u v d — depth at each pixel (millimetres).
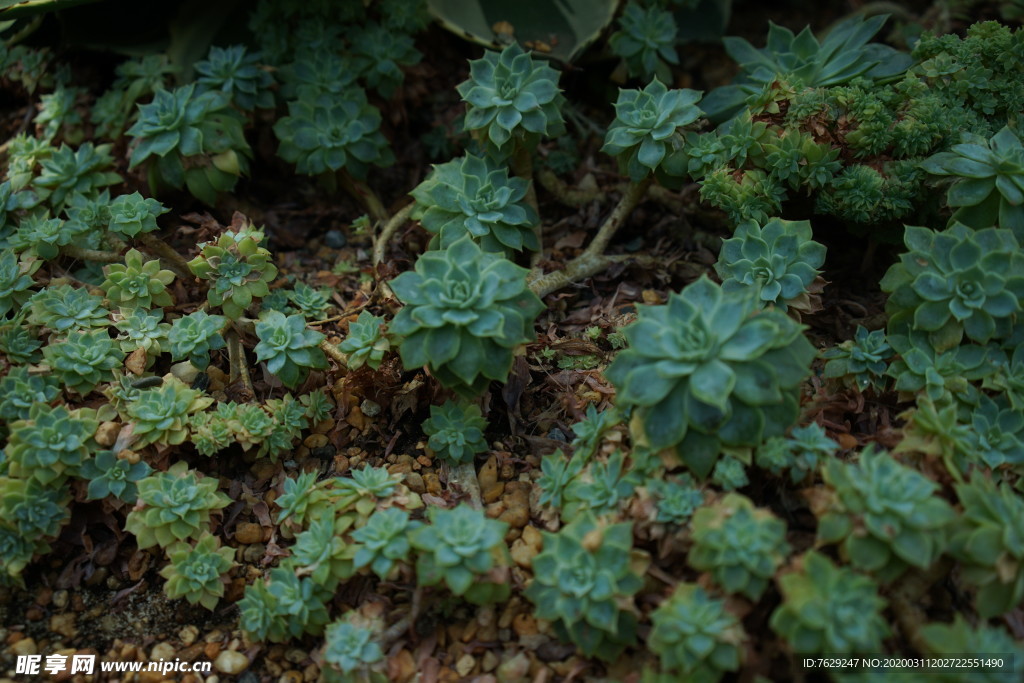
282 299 946
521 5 1035
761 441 801
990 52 909
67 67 1029
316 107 995
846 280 965
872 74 943
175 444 870
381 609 820
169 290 948
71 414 862
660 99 927
